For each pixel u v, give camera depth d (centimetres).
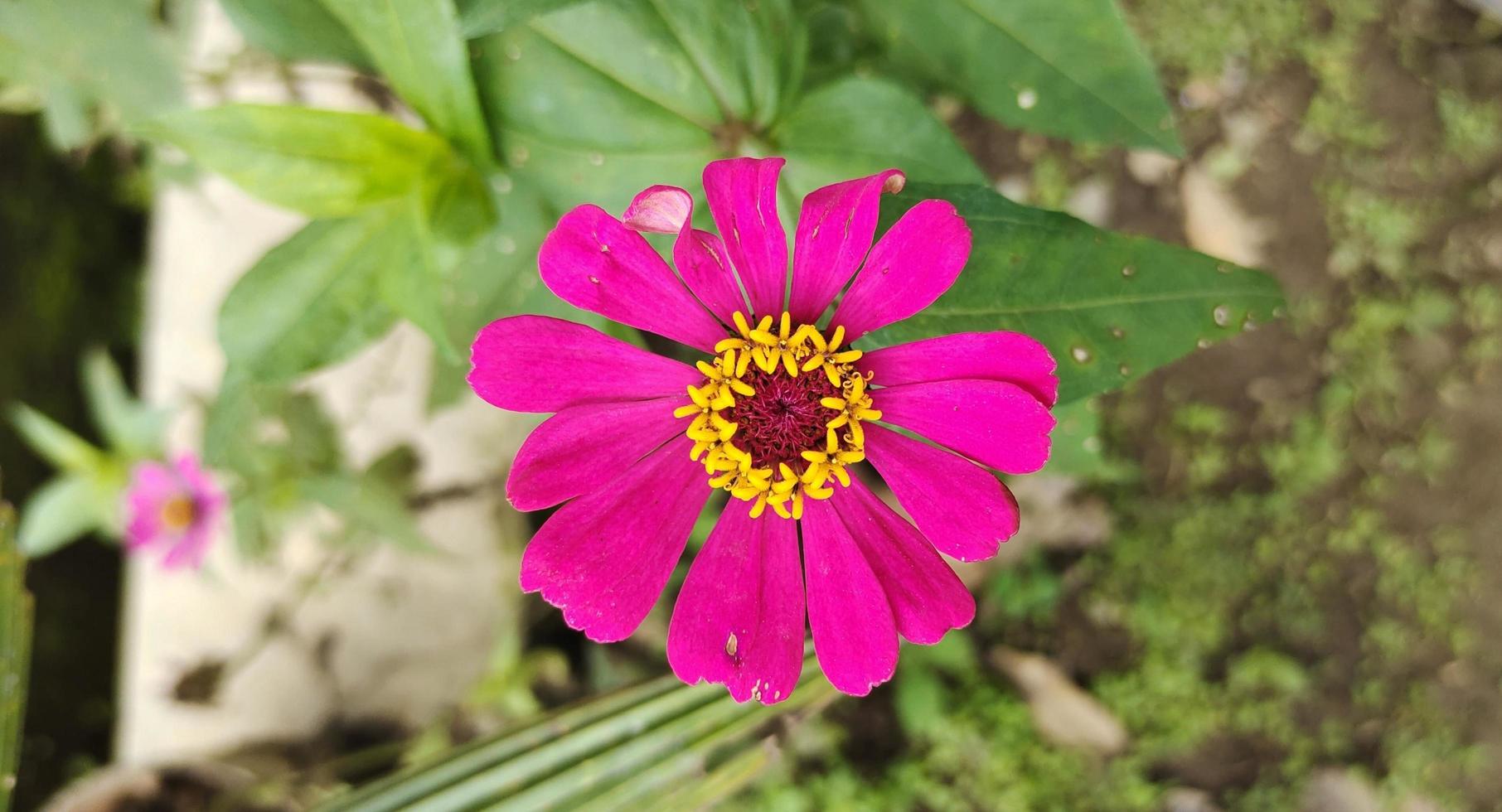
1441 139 28
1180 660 30
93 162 29
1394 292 29
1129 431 30
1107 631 30
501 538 29
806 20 18
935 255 13
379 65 16
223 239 28
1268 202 28
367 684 30
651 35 16
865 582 14
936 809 30
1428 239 28
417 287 16
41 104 22
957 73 18
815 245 13
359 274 16
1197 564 30
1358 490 30
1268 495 30
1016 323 14
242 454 24
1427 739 30
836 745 30
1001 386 13
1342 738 30
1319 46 28
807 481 14
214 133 15
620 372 14
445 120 15
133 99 20
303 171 15
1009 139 28
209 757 29
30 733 31
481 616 29
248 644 29
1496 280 29
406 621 29
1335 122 28
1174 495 30
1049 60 18
